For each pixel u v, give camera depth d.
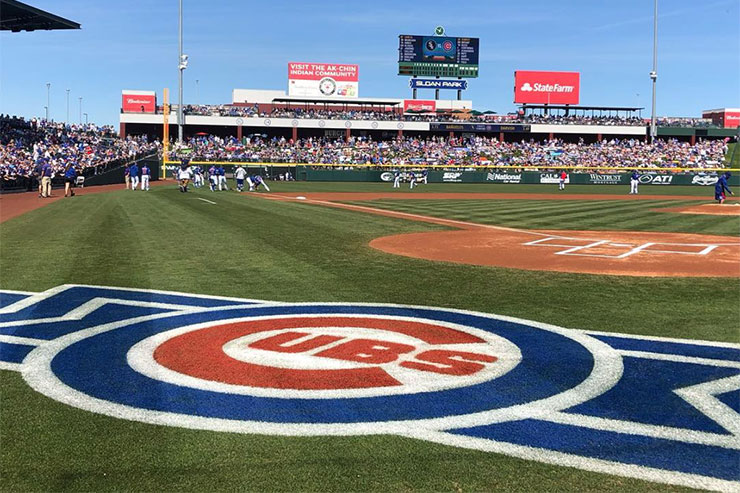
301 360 5.44
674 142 83.38
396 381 4.91
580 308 7.53
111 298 7.93
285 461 3.55
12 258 11.02
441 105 94.44
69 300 7.79
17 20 40.62
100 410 4.29
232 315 7.07
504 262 11.16
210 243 13.11
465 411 4.31
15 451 3.67
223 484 3.29
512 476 3.40
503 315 7.15
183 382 4.87
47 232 14.81
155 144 74.56
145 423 4.07
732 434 3.97
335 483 3.31
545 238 15.10
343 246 13.03
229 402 4.45
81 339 6.09
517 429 4.02
